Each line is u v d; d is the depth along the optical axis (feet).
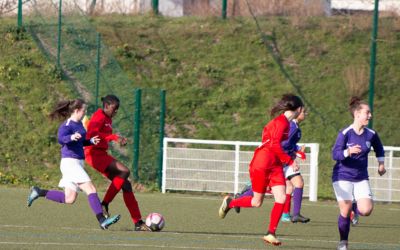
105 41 255.09
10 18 255.91
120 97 208.44
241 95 238.48
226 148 219.20
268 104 237.04
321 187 197.88
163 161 188.44
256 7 275.18
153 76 243.40
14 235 97.30
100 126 107.86
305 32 265.34
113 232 105.19
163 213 138.31
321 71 250.78
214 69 248.11
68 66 228.63
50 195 108.47
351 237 113.19
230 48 257.34
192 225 120.67
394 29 265.95
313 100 239.91
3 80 226.17
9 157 200.44
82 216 124.88
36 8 242.99
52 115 106.83
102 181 193.57
